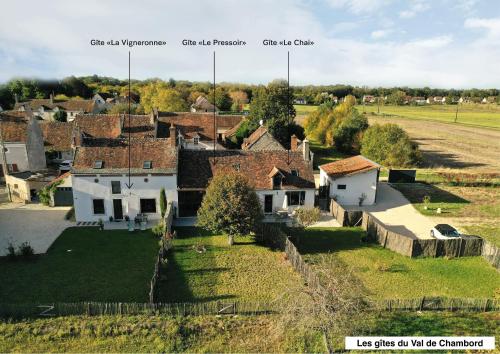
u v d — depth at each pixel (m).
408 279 29.83
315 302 19.91
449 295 27.62
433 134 118.94
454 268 31.83
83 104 114.94
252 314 23.89
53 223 39.66
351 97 110.38
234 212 33.69
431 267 31.95
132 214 40.59
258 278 29.17
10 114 60.47
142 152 41.16
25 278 28.16
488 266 32.31
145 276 28.95
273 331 22.19
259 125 76.94
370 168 47.56
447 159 82.25
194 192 41.91
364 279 29.64
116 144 42.09
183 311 23.58
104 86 174.50
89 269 29.83
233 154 45.00
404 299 24.59
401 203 49.56
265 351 20.91
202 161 43.84
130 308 23.23
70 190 44.97
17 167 56.03
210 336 21.95
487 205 49.38
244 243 36.06
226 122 84.12
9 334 21.56
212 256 33.00
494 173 64.88
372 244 36.50
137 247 34.16
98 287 27.17
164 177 40.09
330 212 45.28
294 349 21.09
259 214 35.19
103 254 32.56
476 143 104.00
